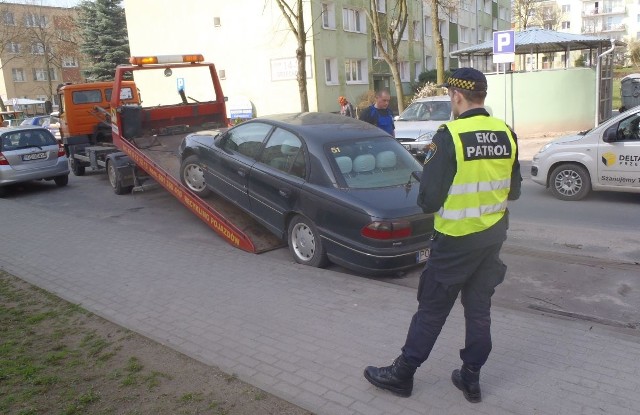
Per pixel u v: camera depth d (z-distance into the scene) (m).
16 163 12.42
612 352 3.90
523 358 3.86
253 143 7.07
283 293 5.28
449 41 42.34
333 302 5.01
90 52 41.09
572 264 6.13
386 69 32.38
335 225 5.80
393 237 5.48
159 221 9.25
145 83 32.56
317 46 26.38
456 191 3.03
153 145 10.12
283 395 3.50
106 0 40.50
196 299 5.23
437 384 3.57
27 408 3.46
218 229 7.46
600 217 8.18
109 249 7.07
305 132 6.41
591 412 3.21
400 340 4.20
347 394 3.49
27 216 9.50
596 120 17.38
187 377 3.79
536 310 4.99
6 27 49.09
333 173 5.95
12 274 6.28
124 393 3.61
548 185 9.59
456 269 3.14
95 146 13.42
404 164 6.44
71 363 4.05
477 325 3.27
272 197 6.54
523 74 17.69
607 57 18.62
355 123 6.92
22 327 4.77
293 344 4.21
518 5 48.03
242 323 4.64
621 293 5.30
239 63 28.56
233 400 3.48
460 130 3.02
